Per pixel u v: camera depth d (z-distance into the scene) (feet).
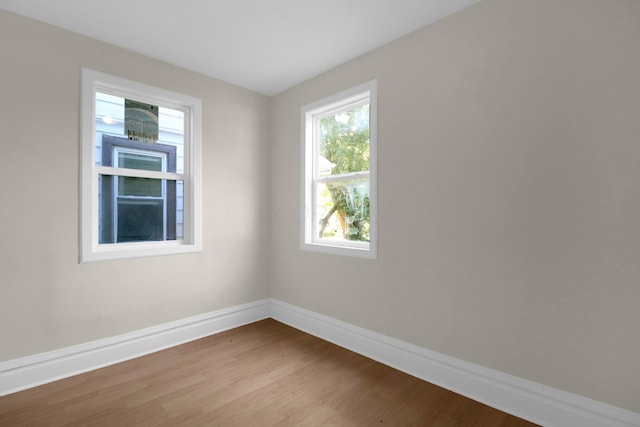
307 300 9.84
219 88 9.81
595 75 5.03
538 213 5.57
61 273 7.04
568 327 5.27
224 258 9.91
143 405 5.98
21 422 5.47
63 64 7.06
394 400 6.22
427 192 7.02
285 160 10.62
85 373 7.15
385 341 7.75
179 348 8.53
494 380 6.02
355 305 8.48
